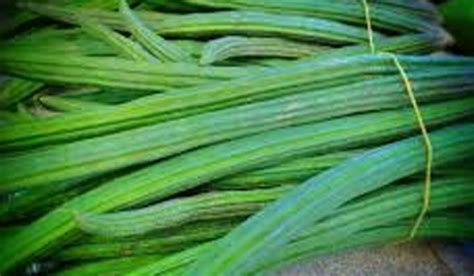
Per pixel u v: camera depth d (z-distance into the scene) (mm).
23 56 600
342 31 631
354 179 538
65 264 543
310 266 588
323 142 554
